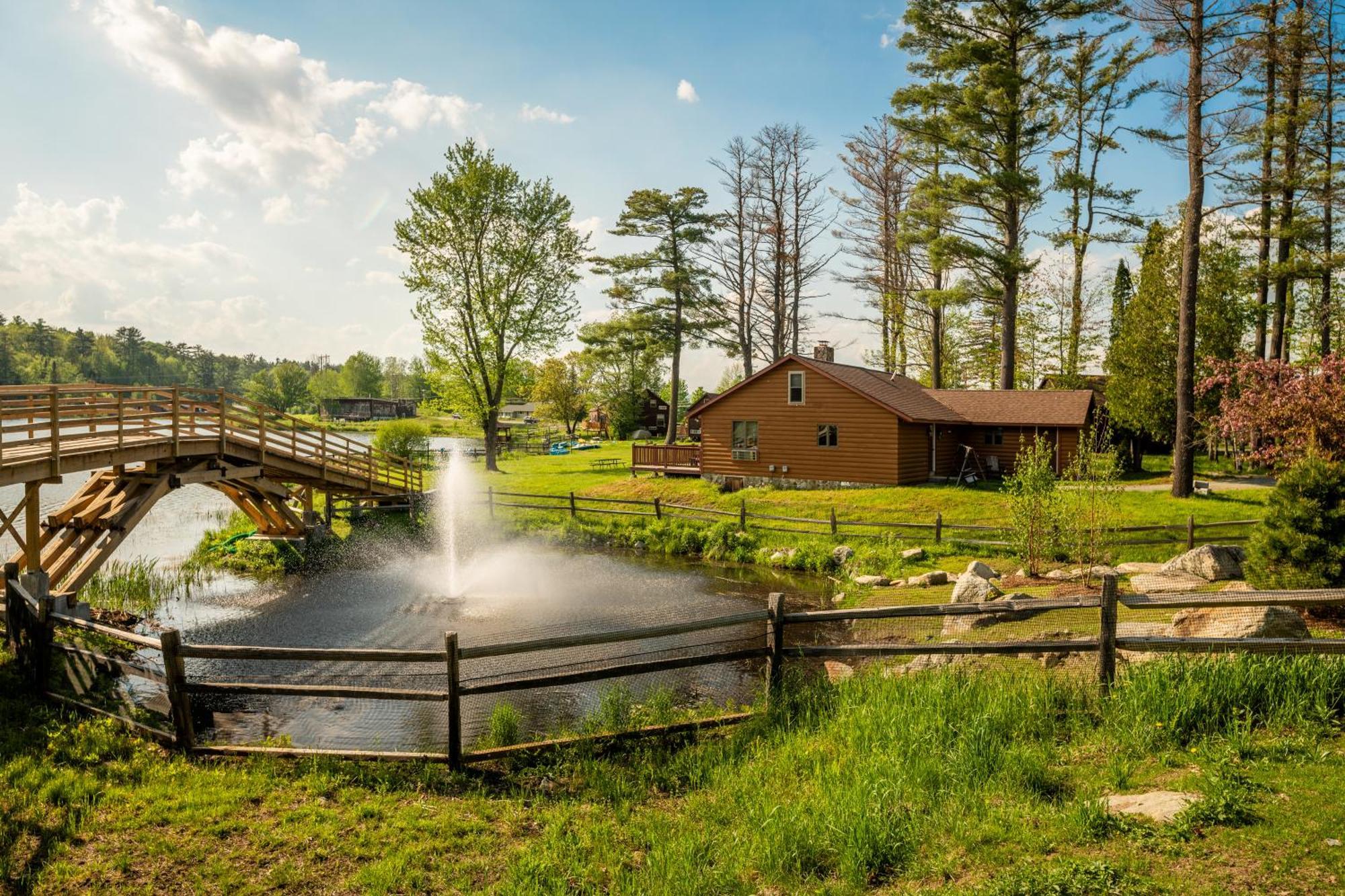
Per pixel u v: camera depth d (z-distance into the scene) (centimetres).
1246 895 405
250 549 2248
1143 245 3741
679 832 585
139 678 1159
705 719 842
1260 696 640
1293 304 3675
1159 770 570
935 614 762
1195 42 2283
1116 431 3425
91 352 15588
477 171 4062
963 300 3600
